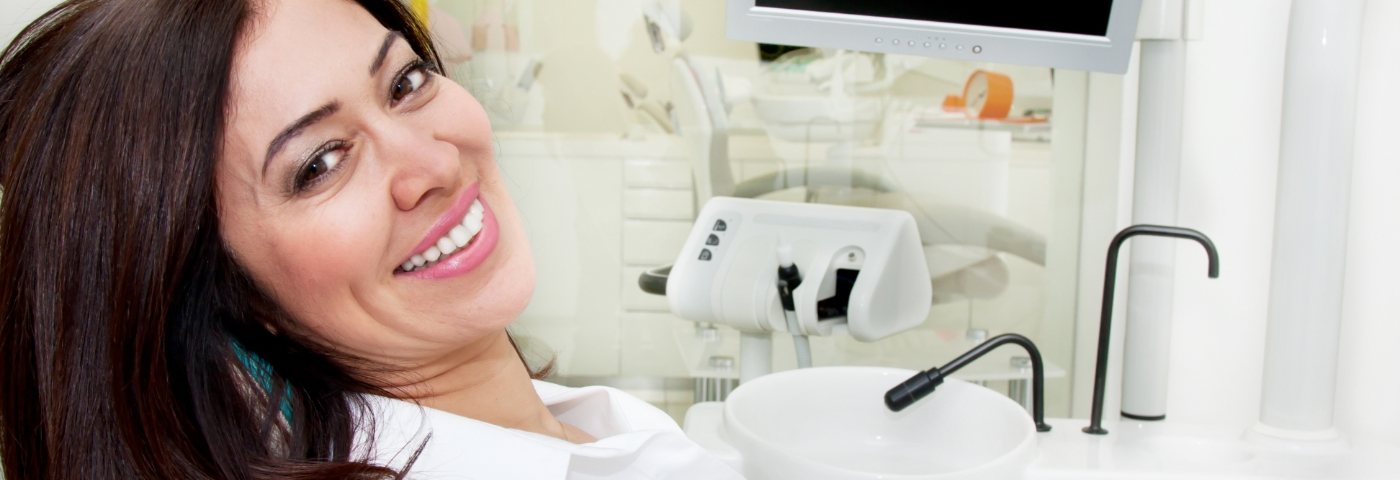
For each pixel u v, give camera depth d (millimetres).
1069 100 1559
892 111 1588
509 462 789
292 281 723
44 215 668
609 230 1637
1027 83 1562
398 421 795
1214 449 1196
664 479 898
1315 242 1188
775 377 1242
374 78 743
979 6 1153
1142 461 1127
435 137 789
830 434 1274
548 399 1112
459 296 807
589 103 1595
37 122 673
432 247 793
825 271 1262
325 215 709
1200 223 1386
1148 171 1284
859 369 1273
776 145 1606
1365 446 1222
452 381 897
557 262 1642
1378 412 1360
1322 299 1199
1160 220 1289
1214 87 1354
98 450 667
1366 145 1313
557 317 1659
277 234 703
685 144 1610
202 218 686
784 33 1175
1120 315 1488
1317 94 1164
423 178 745
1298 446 1195
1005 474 1053
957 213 1609
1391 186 1316
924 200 1608
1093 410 1227
